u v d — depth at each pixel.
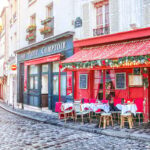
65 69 10.43
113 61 7.53
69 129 8.35
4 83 26.50
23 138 6.95
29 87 16.72
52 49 13.20
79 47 10.89
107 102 8.81
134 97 8.79
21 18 18.73
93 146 5.87
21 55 18.33
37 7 15.62
